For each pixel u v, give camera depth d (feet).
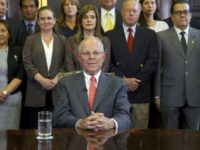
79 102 8.03
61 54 11.43
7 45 11.68
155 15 13.89
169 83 11.12
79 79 8.25
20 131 6.94
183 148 5.75
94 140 6.25
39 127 6.48
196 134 6.66
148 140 6.23
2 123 11.27
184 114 11.22
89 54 8.14
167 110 11.16
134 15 11.23
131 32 11.37
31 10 12.53
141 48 11.23
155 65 11.17
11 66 11.39
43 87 11.13
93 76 8.24
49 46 11.41
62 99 8.04
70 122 7.63
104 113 7.97
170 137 6.43
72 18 12.60
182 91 11.01
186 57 10.98
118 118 7.41
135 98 11.21
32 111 11.52
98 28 11.27
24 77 11.59
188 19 11.02
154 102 11.50
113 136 6.52
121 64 11.18
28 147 5.82
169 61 11.09
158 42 11.32
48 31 11.49
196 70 11.00
